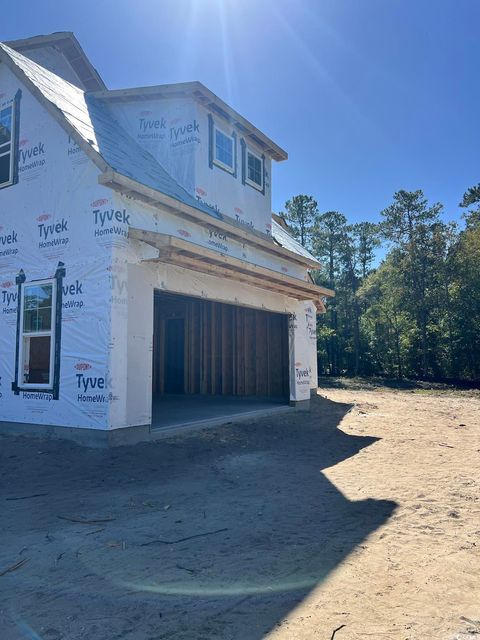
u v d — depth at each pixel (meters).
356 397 18.61
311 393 17.92
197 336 17.50
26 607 3.21
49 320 8.70
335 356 35.91
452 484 6.31
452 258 28.81
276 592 3.43
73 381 8.12
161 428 8.93
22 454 7.48
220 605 3.24
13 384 9.06
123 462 7.11
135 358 8.16
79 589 3.46
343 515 5.14
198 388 17.19
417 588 3.50
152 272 8.64
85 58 13.20
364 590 3.46
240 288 11.27
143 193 8.15
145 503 5.45
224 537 4.48
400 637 2.85
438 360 29.98
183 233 9.48
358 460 7.88
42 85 9.47
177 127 11.32
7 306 9.39
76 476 6.51
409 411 14.17
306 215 43.03
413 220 31.30
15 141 9.61
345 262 41.22
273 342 16.11
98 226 8.13
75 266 8.35
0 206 9.73
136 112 11.74
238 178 12.61
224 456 8.05
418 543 4.36
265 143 13.54
